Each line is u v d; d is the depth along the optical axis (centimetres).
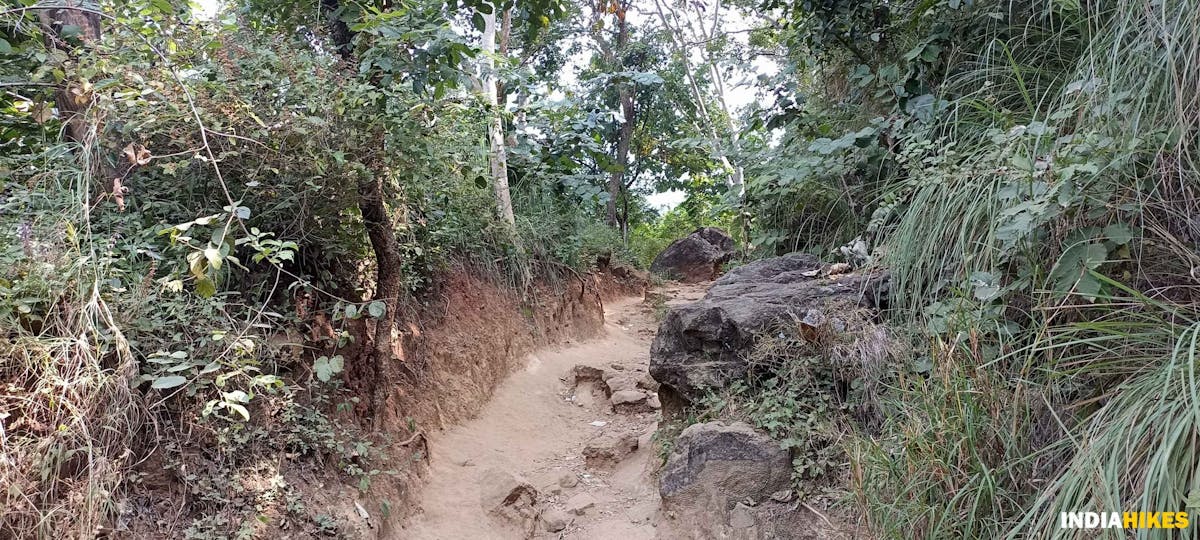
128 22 348
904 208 472
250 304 402
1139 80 306
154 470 319
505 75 500
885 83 522
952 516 271
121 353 294
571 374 692
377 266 474
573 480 495
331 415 419
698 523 376
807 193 591
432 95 475
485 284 684
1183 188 275
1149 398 236
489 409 591
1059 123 342
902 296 386
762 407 398
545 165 761
